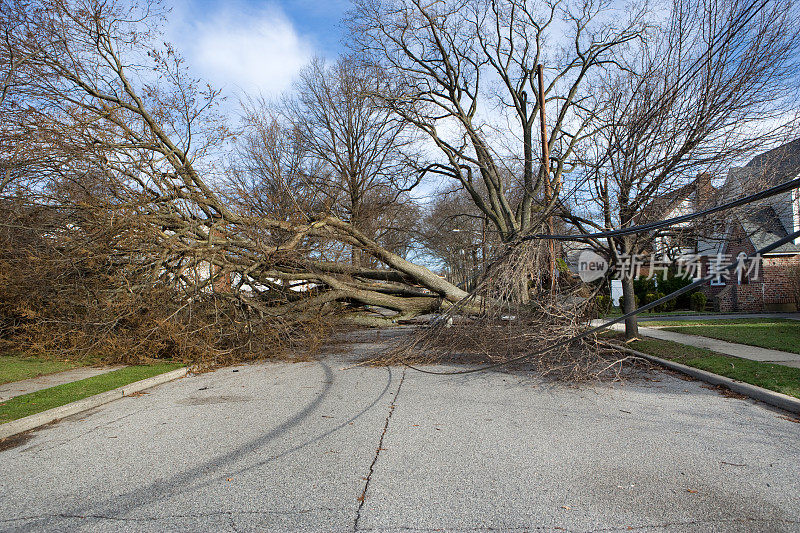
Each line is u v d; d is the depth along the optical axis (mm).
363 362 11539
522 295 10453
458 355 11852
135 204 12047
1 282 11461
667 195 10484
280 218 16391
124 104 14242
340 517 3619
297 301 14438
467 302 11344
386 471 4555
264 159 23219
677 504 3719
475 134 18875
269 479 4414
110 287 12031
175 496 4070
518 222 19828
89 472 4703
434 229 33969
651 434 5539
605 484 4141
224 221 13867
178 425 6414
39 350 11484
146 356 11172
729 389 7773
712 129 9852
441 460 4828
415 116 21844
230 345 12375
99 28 13906
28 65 12961
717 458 4711
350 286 16359
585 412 6617
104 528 3508
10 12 12672
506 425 6059
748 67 9562
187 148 15359
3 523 3617
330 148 31766
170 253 12562
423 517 3594
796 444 5070
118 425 6504
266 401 7777
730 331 14180
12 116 12281
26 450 5504
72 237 12164
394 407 7137
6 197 12305
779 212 10797
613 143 11234
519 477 4344
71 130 12383
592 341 9133
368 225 30578
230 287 13711
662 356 10484
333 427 6125
